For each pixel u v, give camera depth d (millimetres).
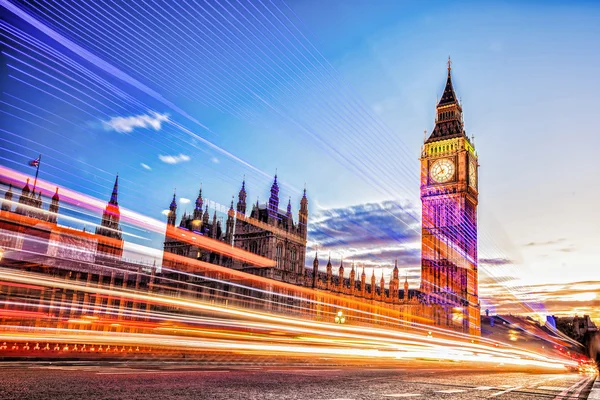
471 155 152625
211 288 113625
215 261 120500
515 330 139500
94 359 20656
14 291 61781
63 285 67938
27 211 85875
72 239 92625
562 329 129875
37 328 38594
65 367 16250
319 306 117062
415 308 138375
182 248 127312
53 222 90000
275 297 106688
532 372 35625
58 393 9969
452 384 16438
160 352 27547
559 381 22469
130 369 16453
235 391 11531
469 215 145750
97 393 10188
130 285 101062
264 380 14547
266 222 112812
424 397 11844
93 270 92375
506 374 27297
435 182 147000
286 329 63719
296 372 18547
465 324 132625
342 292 126500
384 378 17484
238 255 114812
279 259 112688
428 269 141750
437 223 143875
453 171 145375
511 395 13609
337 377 16906
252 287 108500
